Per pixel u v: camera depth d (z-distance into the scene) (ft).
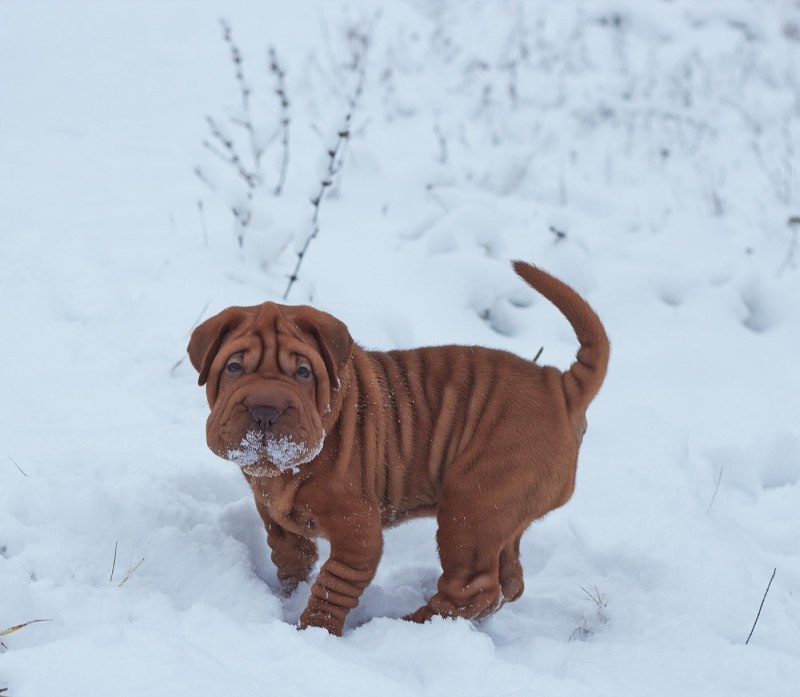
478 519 8.27
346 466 8.14
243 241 11.07
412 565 8.93
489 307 11.20
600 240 13.00
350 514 8.13
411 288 11.12
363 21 22.06
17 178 12.68
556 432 8.33
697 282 11.98
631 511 9.39
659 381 10.78
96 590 8.00
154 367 9.98
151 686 7.23
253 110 16.66
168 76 17.69
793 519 9.70
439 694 7.68
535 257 11.76
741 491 10.08
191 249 11.09
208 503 8.97
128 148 14.23
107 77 17.12
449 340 10.71
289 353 7.95
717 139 18.72
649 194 15.72
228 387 7.93
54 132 14.44
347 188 13.44
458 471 8.30
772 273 12.59
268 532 8.54
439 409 8.36
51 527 8.37
